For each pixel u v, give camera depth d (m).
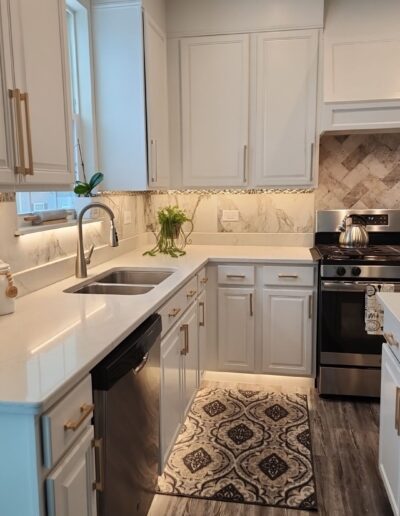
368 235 3.48
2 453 1.11
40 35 1.68
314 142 3.22
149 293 2.10
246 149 3.31
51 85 1.76
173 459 2.39
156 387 1.95
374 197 3.55
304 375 3.22
